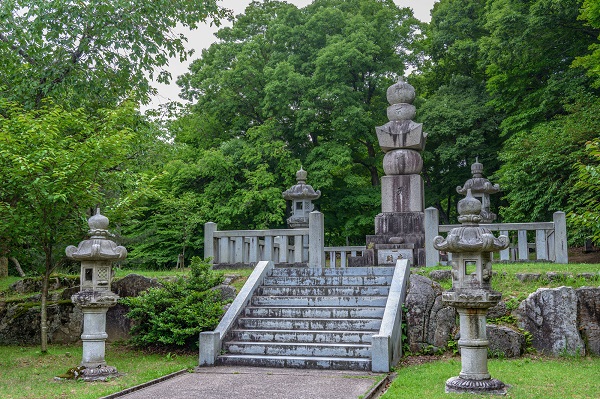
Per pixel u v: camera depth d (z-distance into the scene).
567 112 22.19
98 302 8.53
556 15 20.62
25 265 18.67
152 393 7.45
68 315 12.04
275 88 25.23
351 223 26.36
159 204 22.70
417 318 9.87
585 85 21.33
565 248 12.32
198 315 10.23
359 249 18.06
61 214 10.42
